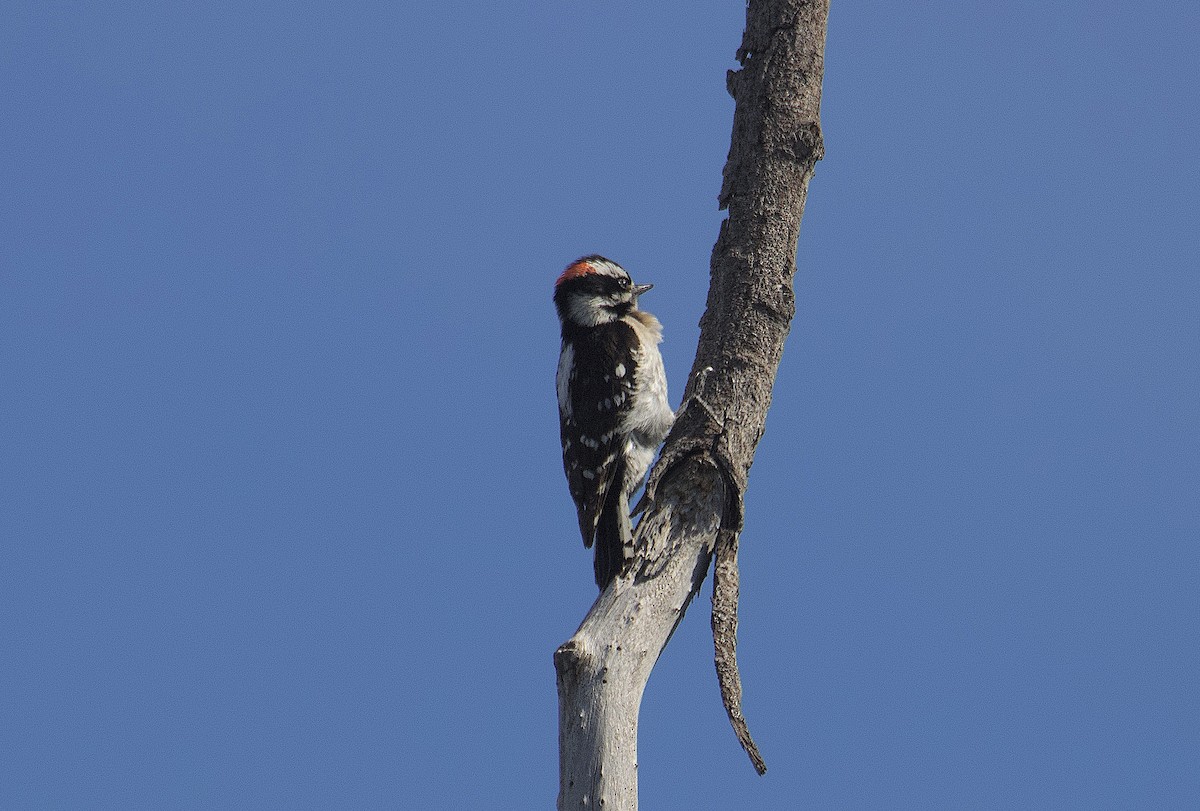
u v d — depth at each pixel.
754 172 12.61
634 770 10.12
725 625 10.75
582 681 10.24
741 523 11.20
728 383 11.84
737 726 10.41
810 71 12.84
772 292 12.20
